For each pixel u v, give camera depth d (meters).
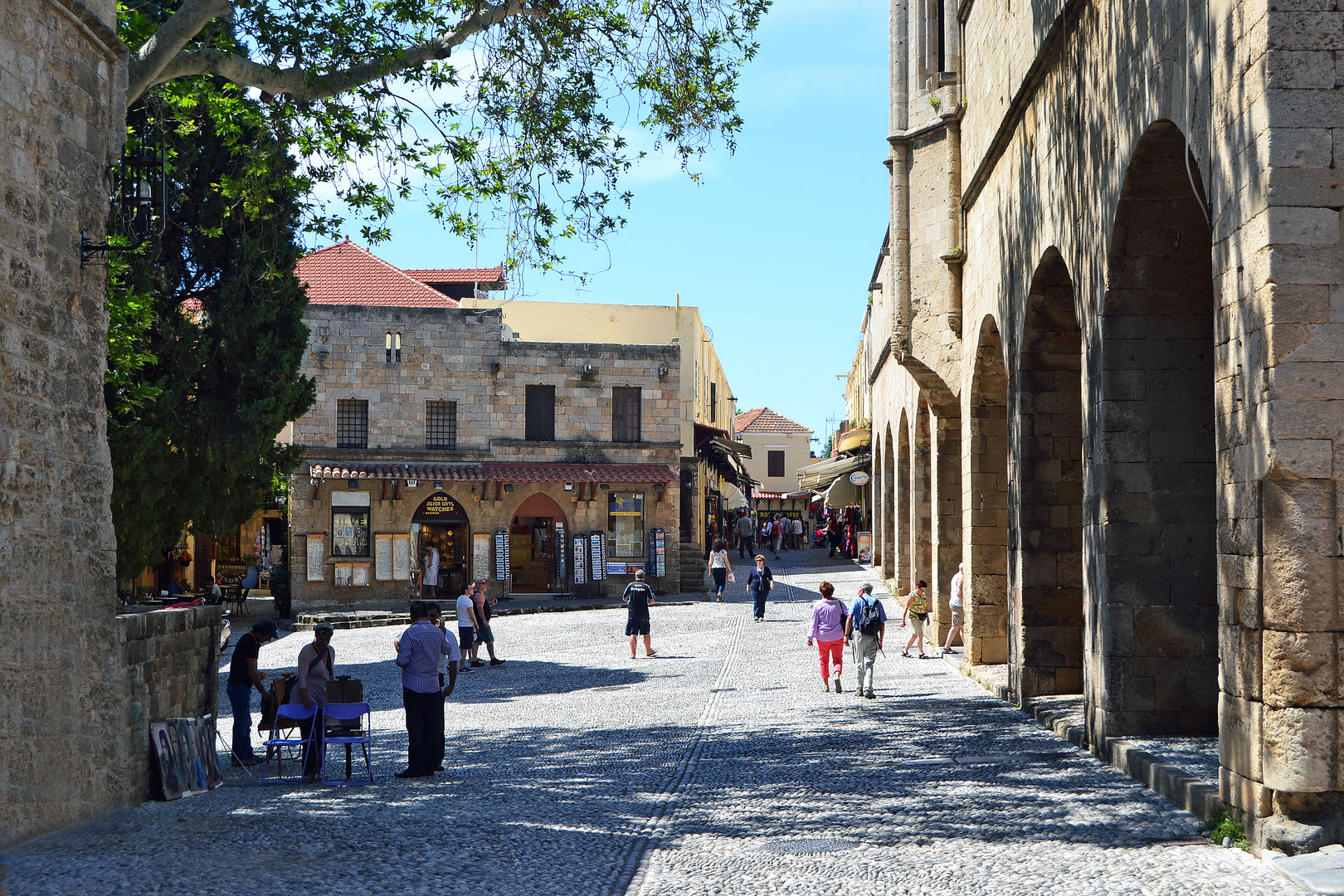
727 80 16.39
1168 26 9.72
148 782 10.82
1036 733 13.50
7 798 8.59
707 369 55.12
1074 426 15.14
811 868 7.79
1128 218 11.10
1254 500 8.09
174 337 22.69
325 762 13.06
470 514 38.03
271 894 7.00
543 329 46.22
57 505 9.62
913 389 29.27
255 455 23.58
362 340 37.78
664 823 9.33
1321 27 7.84
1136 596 11.63
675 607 35.00
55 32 9.77
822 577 42.53
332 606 36.88
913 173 21.39
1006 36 16.22
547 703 18.73
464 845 8.40
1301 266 7.82
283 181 16.22
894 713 15.48
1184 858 7.83
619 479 38.38
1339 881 6.91
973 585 19.38
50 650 9.37
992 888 7.23
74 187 10.09
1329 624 7.78
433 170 15.85
